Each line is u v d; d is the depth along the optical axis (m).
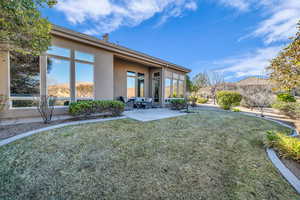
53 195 1.65
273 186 1.92
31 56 5.13
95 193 1.70
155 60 9.88
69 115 5.93
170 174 2.15
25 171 2.11
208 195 1.73
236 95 10.21
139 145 3.25
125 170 2.21
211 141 3.70
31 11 2.79
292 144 2.67
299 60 3.04
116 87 10.10
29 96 5.20
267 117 7.90
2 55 4.50
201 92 22.95
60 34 5.50
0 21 2.69
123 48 7.71
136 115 6.95
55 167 2.23
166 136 3.96
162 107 10.87
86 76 6.55
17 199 1.58
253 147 3.36
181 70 12.64
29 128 4.12
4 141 3.11
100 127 4.47
